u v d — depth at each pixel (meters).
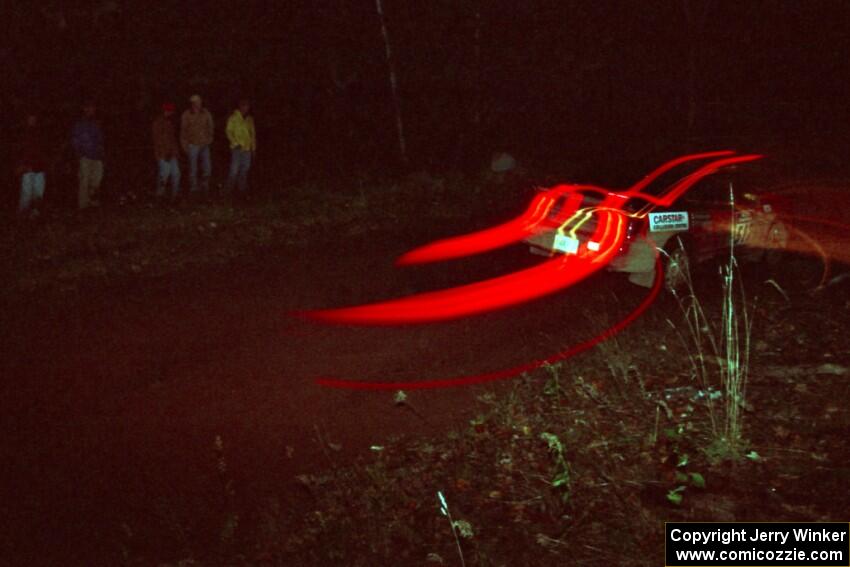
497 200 15.66
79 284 10.52
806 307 9.06
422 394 7.05
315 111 20.45
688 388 6.79
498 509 5.25
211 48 20.25
